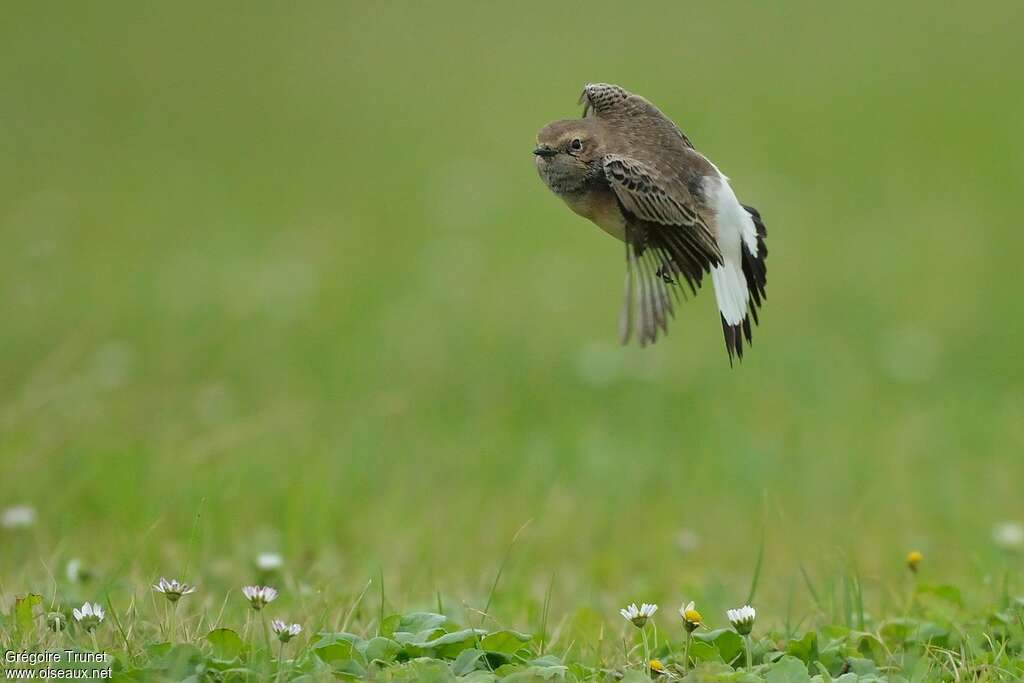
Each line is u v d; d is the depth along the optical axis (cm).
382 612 822
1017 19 4016
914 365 1633
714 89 3275
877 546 1136
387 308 1781
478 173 2623
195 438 1268
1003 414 1480
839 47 3738
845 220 2311
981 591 947
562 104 3178
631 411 1448
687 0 4353
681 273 819
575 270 2022
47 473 1159
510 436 1355
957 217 2333
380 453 1294
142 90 3303
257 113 3141
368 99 3272
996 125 2955
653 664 720
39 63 3494
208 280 1889
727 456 1317
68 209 2303
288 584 942
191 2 4275
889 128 2944
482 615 856
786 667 704
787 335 1742
